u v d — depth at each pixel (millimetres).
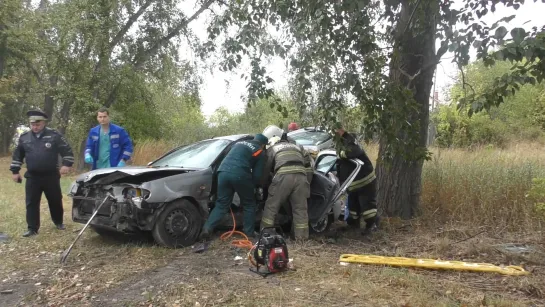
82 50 18438
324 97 5727
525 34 3797
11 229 6578
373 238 6520
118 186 5578
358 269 4660
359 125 6355
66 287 4336
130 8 18719
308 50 5578
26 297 4121
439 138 21688
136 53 19812
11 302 4047
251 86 5930
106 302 3957
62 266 4949
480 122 21188
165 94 21516
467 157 9922
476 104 4355
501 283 4441
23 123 31938
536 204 6637
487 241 6051
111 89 19766
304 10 5352
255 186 6254
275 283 4289
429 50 6801
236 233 6266
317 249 5707
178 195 5559
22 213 7805
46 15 18344
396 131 5648
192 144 7137
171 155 6996
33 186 6281
